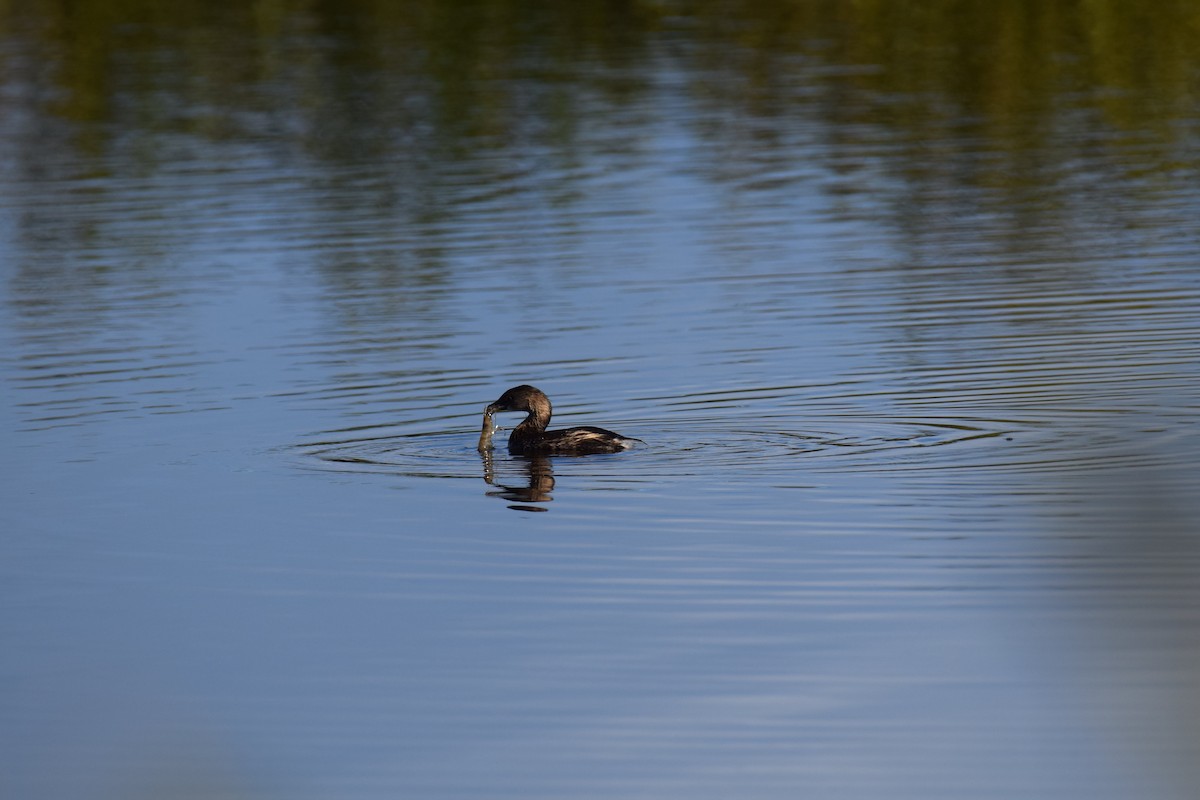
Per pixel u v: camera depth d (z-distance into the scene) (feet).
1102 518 48.19
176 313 79.00
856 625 42.93
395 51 138.72
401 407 64.28
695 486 53.62
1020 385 62.75
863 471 54.19
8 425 62.95
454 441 60.18
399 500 53.88
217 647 43.34
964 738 36.91
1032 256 83.82
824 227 91.56
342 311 78.48
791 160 106.32
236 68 134.21
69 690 41.14
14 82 131.23
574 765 36.60
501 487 54.75
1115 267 80.64
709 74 128.77
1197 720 34.83
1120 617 42.16
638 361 69.15
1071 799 34.17
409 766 36.76
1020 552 46.78
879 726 37.70
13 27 148.25
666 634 42.98
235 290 82.69
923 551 47.32
